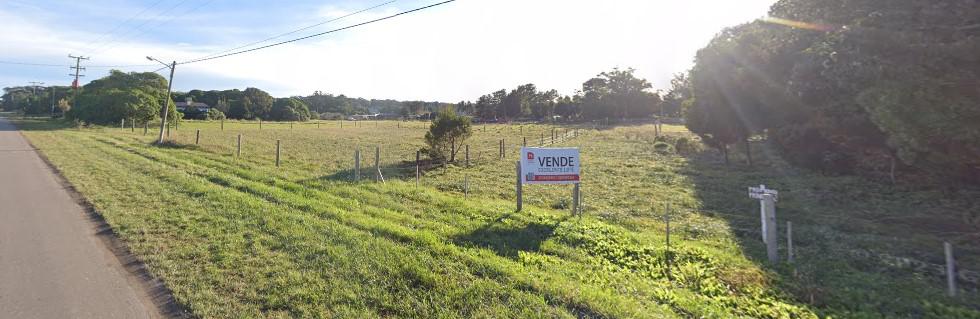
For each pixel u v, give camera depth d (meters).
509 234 9.00
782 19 21.59
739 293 6.50
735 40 23.28
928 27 9.01
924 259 8.62
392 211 10.86
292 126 69.50
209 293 5.51
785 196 15.34
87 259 6.66
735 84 22.12
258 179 14.93
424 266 6.53
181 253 6.86
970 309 6.20
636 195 15.42
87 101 51.62
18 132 35.16
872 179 17.08
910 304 6.27
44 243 7.37
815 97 16.62
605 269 7.14
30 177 13.71
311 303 5.34
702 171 21.23
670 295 6.05
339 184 14.49
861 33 10.21
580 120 89.94
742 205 13.84
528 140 41.56
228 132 47.97
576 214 11.92
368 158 25.47
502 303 5.48
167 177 13.67
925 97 8.27
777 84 19.98
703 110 24.14
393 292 5.72
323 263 6.57
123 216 8.95
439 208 11.48
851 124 15.53
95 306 5.19
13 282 5.80
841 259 8.45
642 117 90.62
